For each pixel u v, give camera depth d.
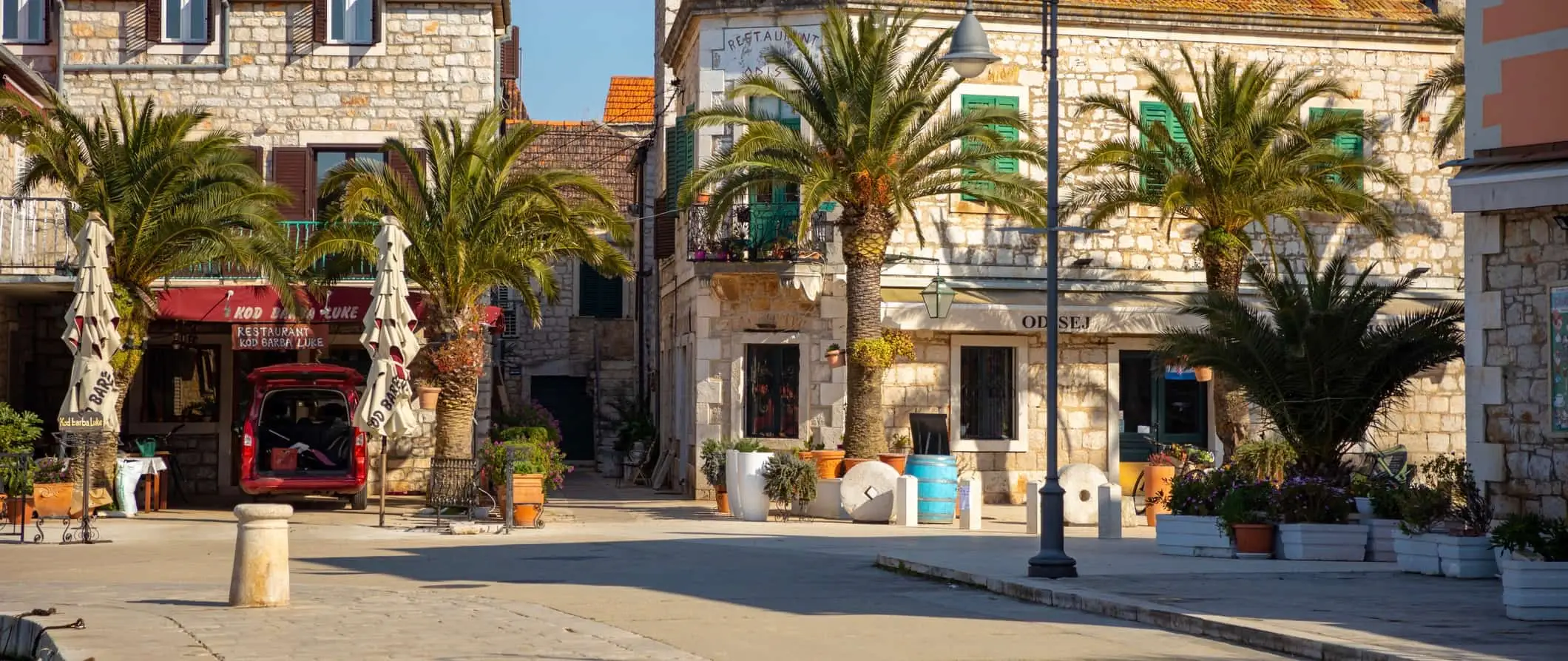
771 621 12.44
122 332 24.19
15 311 28.39
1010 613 13.20
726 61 29.06
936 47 24.92
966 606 13.72
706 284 29.06
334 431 27.22
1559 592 11.94
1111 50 29.44
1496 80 16.48
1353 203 26.19
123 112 24.69
